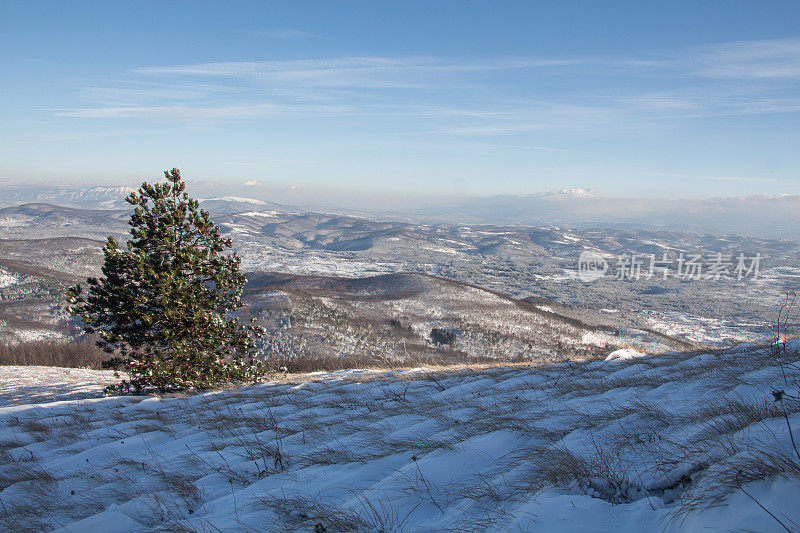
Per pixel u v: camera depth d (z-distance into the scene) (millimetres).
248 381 13141
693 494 2420
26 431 7508
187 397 10633
